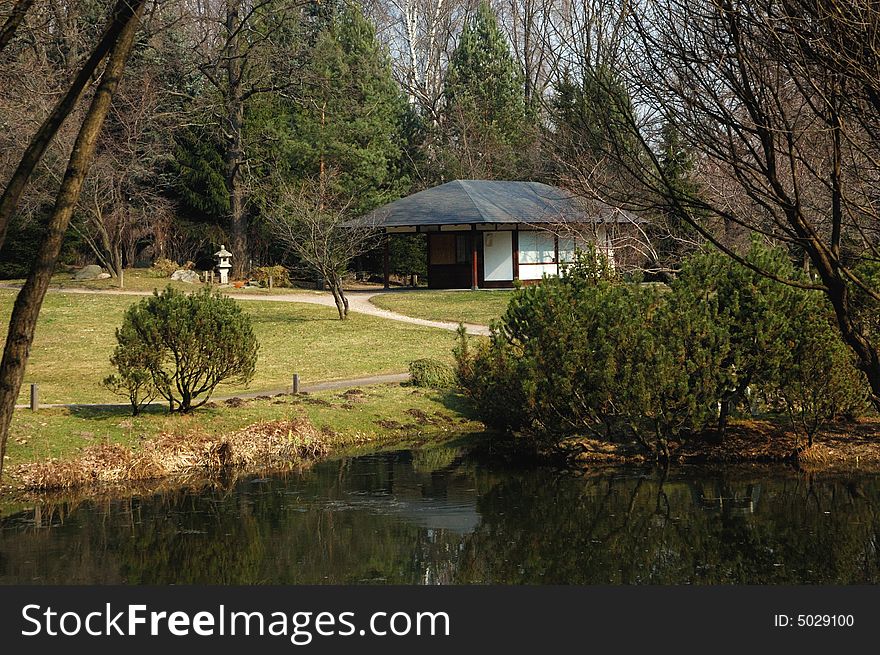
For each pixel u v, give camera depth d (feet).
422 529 50.67
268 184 184.34
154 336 68.69
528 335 71.15
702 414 63.05
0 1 39.50
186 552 46.50
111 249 166.50
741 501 55.36
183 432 68.13
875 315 60.90
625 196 29.50
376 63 192.03
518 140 199.21
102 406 72.79
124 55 28.89
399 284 200.95
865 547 45.93
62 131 137.80
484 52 214.90
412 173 211.61
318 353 108.58
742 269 65.16
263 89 176.76
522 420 70.03
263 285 177.17
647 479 61.98
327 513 54.24
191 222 187.93
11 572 43.16
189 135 180.96
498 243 167.53
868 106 24.07
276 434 70.90
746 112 26.40
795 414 71.31
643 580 41.47
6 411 26.35
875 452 65.36
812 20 22.89
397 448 74.59
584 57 26.89
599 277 74.95
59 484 59.57
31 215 159.43
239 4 169.37
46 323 123.65
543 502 56.54
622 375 64.59
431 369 91.04
